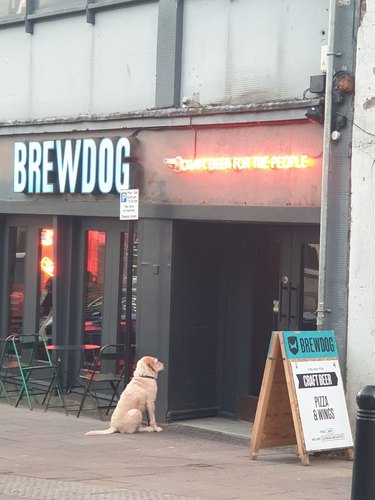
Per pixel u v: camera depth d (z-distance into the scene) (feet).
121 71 43.91
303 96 36.14
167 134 40.83
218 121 38.58
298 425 31.63
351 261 34.22
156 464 31.91
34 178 46.85
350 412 33.94
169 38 41.32
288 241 39.68
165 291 40.34
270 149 37.19
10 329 50.34
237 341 41.63
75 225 46.44
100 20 44.98
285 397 33.01
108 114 43.14
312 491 27.68
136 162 41.86
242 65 38.99
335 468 31.45
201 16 40.60
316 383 32.32
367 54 33.88
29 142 47.14
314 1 36.55
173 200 40.47
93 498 26.22
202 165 39.17
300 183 36.09
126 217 39.50
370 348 33.63
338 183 34.60
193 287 40.96
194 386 41.19
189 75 40.93
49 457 32.86
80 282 46.47
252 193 37.65
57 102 46.96
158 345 40.50
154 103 42.34
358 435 23.84
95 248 45.83
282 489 27.91
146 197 41.60
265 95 38.14
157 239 40.70
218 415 42.01
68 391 46.24
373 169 33.68
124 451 34.30
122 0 43.47
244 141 38.06
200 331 41.32
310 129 35.83
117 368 44.11
